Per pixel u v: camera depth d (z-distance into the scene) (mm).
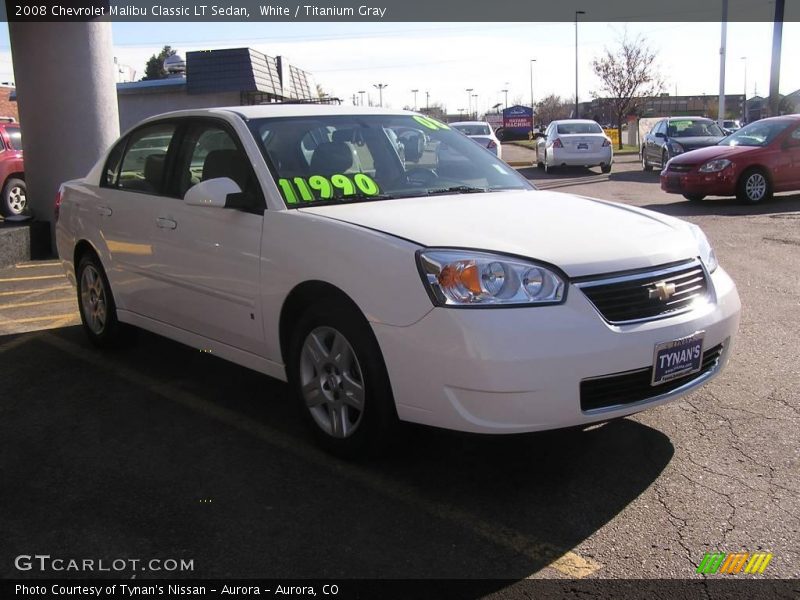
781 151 12812
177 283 4617
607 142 21625
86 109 9703
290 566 2881
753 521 3115
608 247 3402
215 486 3521
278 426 4234
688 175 13086
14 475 3654
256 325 4055
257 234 3969
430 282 3184
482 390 3062
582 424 3186
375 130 4676
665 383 3377
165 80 28672
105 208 5312
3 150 12961
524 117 47906
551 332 3074
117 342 5629
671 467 3605
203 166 4531
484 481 3531
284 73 31141
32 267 9203
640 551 2932
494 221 3648
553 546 2984
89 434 4148
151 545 3033
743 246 8977
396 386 3320
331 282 3518
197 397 4715
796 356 5105
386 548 2990
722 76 32406
